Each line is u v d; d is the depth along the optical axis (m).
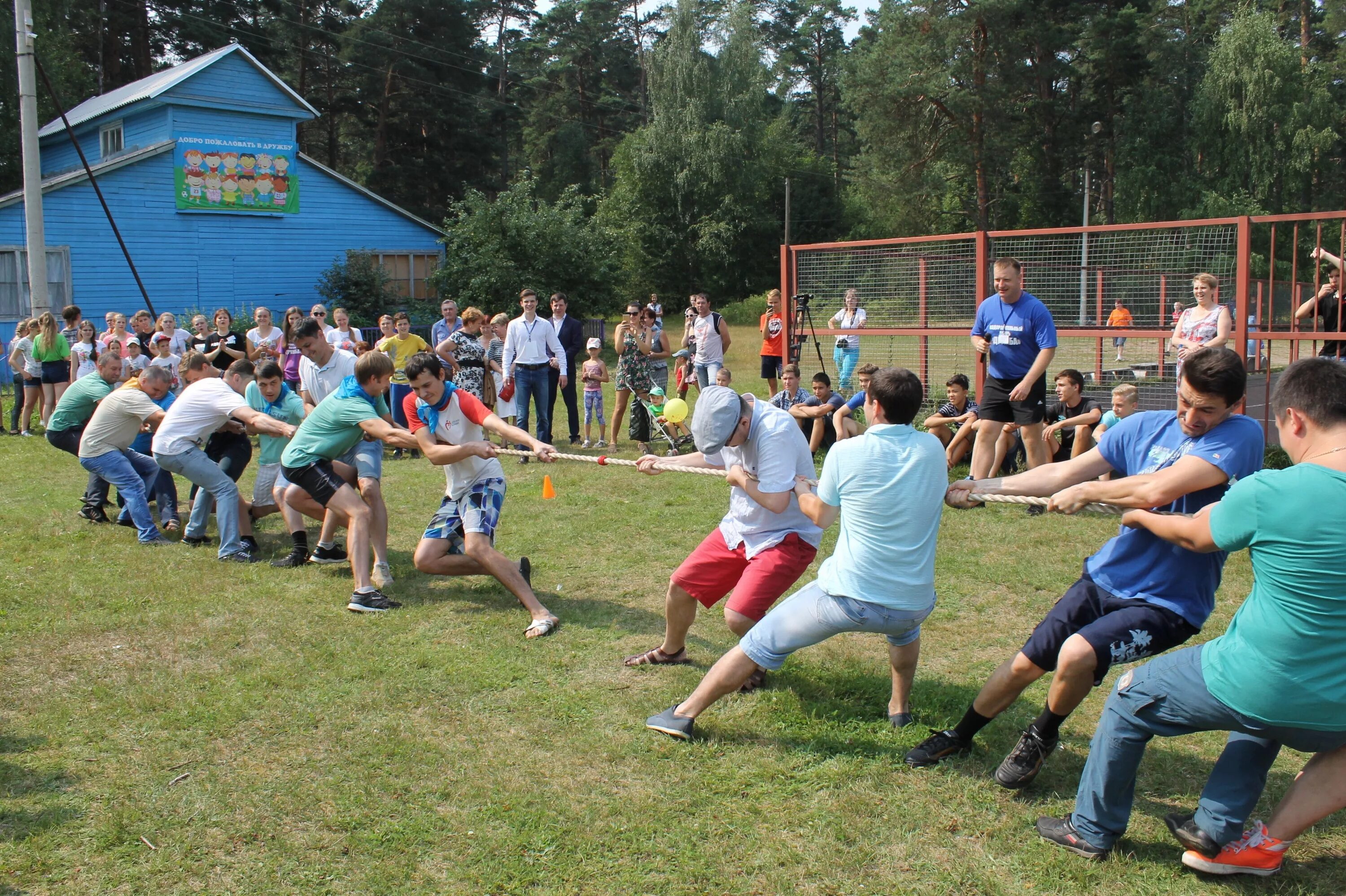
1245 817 3.06
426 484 9.27
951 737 3.83
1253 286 13.30
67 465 10.65
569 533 7.43
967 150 40.19
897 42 40.19
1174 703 3.00
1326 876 3.13
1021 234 9.92
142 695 4.51
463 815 3.53
